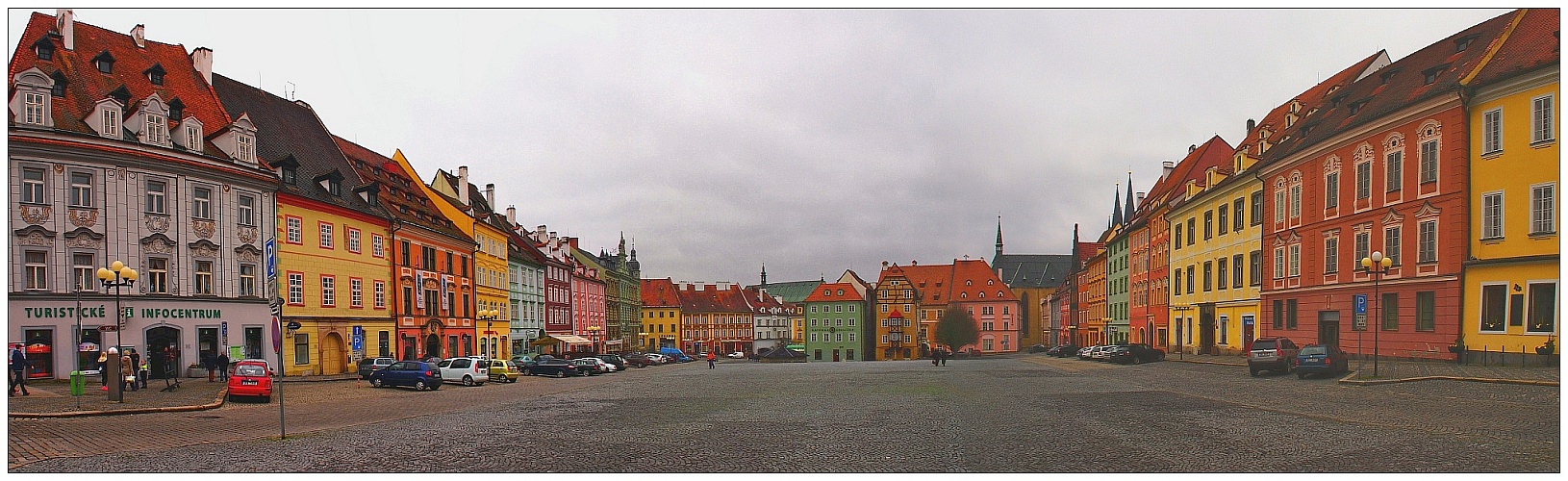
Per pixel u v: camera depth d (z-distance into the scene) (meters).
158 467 13.77
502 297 72.88
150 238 38.38
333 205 48.69
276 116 51.94
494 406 26.25
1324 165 44.53
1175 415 20.50
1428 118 36.66
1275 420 18.75
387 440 17.09
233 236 42.03
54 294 35.56
